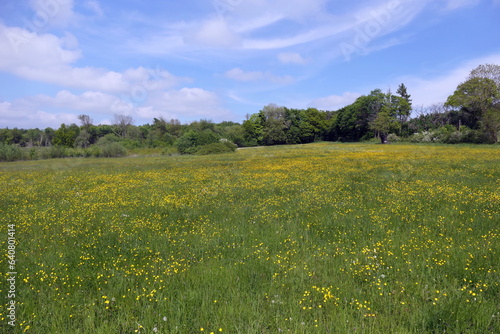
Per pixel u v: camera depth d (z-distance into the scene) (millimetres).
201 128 104312
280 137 106125
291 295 5363
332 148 62125
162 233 9023
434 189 13945
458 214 9961
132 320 4738
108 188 17641
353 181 17609
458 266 6199
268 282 5895
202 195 14797
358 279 5973
